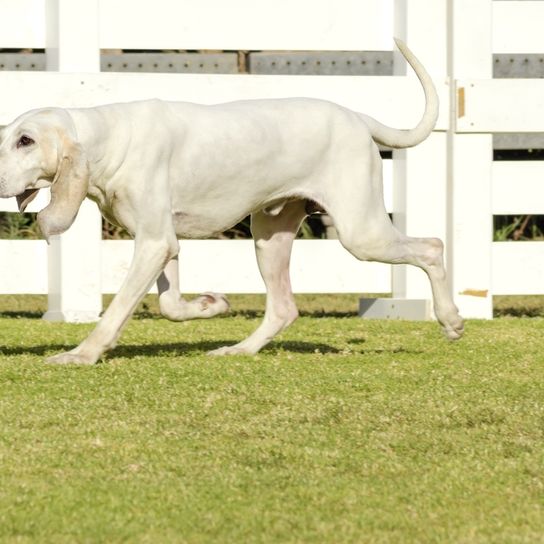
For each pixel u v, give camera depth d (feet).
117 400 25.77
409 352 34.32
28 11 44.96
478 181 45.52
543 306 55.01
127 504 18.65
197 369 29.58
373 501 19.07
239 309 51.52
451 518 18.30
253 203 31.60
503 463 21.44
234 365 30.40
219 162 30.81
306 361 31.73
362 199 31.94
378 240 32.14
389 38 46.34
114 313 30.17
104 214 30.81
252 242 45.88
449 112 45.47
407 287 45.24
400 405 25.94
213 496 19.15
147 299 52.95
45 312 47.42
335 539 17.13
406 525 17.89
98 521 17.84
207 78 44.24
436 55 45.78
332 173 31.94
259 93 44.57
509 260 46.57
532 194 47.39
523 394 27.53
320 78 44.91
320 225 63.62
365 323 42.55
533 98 45.44
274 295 33.37
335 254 46.32
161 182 30.04
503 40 47.34
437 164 45.70
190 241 45.60
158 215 29.99
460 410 25.52
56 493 19.15
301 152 31.58
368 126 32.91
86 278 43.57
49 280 44.75
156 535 17.22
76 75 43.37
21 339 36.68
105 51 61.67
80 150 28.66
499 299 58.49
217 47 45.50
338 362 31.71
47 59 45.11
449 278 45.73
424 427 24.04
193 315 31.14
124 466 20.80
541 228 63.41
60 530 17.43
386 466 21.15
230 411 25.02
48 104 43.24
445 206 45.83
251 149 31.07
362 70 59.26
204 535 17.25
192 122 30.78
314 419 24.52
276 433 23.29
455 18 45.37
